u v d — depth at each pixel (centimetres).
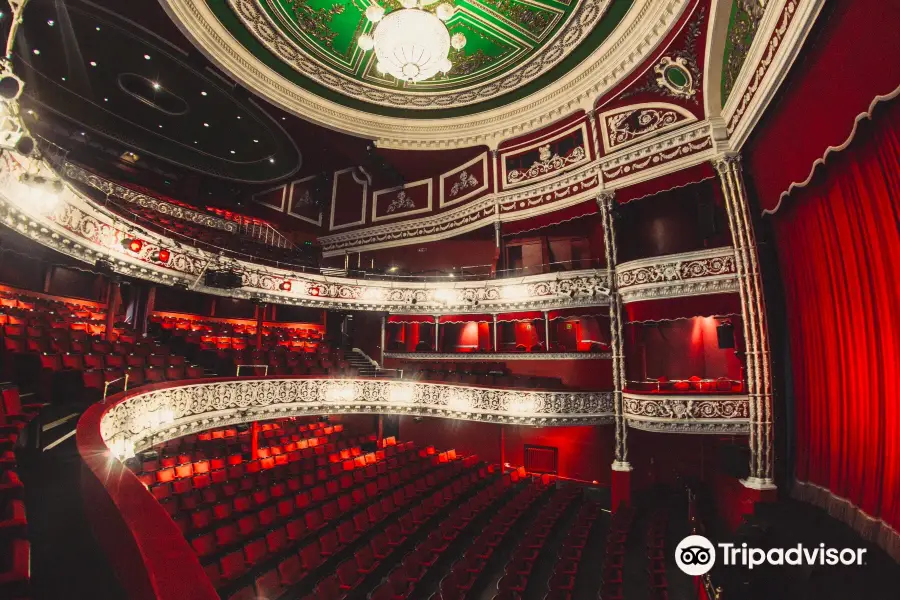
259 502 686
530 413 944
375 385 1046
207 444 944
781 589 462
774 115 580
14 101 297
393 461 973
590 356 1028
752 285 709
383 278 1257
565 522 863
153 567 126
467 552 632
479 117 1107
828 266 554
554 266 1145
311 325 1427
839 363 541
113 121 1150
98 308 1020
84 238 642
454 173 1263
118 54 891
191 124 1159
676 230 1000
